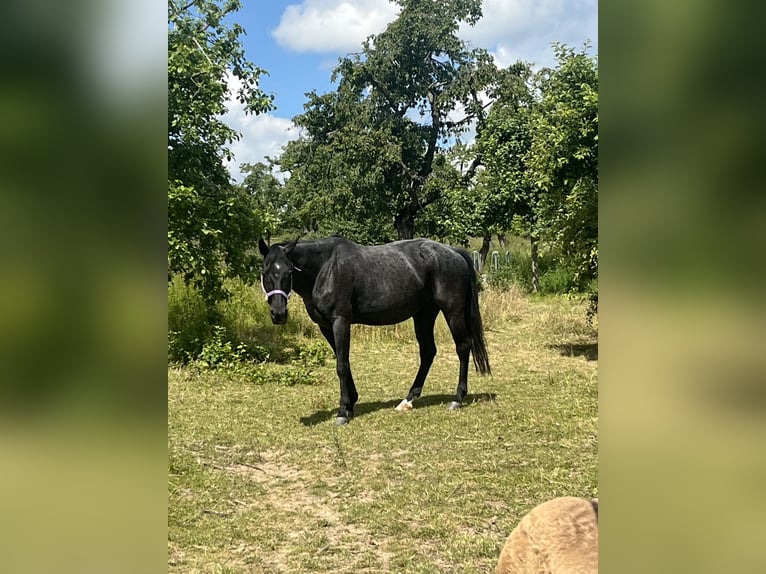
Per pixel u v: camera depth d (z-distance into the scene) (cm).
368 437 532
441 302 619
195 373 786
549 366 826
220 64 809
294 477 445
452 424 562
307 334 1043
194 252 817
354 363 880
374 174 1900
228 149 852
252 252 1027
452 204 1745
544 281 1664
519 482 418
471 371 810
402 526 357
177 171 795
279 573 307
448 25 2005
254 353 884
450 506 383
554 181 826
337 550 330
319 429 560
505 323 1179
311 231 2517
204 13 795
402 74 2061
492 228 1631
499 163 1539
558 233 838
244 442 524
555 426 545
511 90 1916
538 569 152
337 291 589
